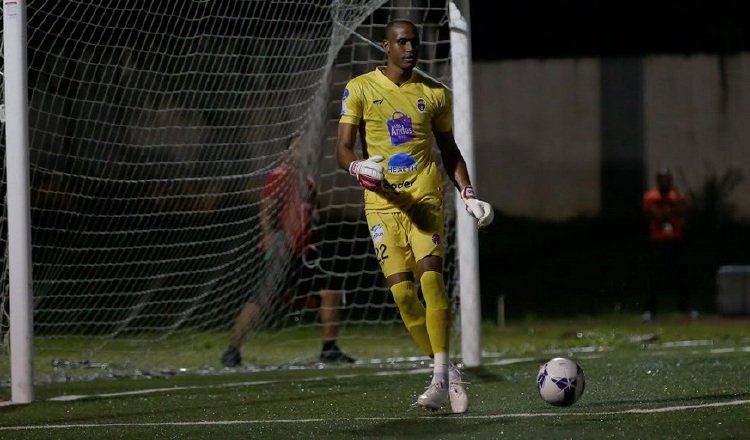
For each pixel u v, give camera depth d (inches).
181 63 1432.1
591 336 1653.5
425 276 776.3
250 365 1341.0
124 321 1469.0
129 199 1393.9
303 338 1649.9
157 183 1472.7
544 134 3038.9
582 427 696.4
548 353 1423.5
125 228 1577.3
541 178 3034.0
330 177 1827.0
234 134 1395.2
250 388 1068.5
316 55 1288.1
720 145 3009.4
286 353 1486.2
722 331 1743.4
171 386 1115.9
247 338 1347.2
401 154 783.7
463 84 1176.8
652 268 2042.3
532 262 2844.5
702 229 2997.0
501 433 682.2
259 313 1330.0
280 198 1352.1
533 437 663.8
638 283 2568.9
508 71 3043.8
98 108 1534.2
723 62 3006.9
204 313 1579.7
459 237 1209.4
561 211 3029.0
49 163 1640.0
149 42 1401.3
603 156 3031.5
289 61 1314.0
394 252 790.5
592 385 968.3
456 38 1179.3
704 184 3014.3
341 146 785.6
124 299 1640.0
